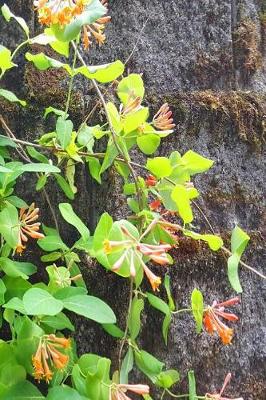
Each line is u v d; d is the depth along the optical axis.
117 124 0.83
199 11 0.99
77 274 0.85
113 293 0.89
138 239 0.74
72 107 0.93
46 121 0.92
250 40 1.00
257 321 0.94
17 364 0.75
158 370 0.82
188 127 0.95
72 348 0.83
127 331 0.84
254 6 1.02
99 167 0.87
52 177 0.92
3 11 0.84
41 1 0.75
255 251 0.95
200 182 0.95
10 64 0.82
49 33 0.83
